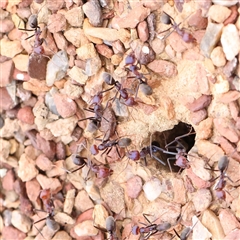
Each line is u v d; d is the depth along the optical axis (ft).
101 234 0.59
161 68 0.54
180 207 0.56
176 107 0.55
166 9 0.53
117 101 0.56
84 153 0.59
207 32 0.51
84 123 0.58
